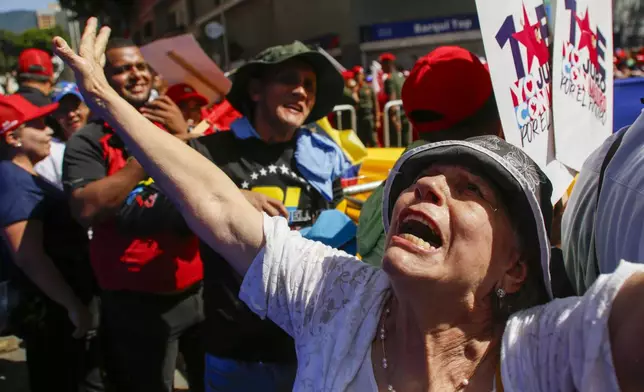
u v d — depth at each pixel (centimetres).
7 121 263
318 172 237
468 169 122
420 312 123
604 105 206
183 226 239
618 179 128
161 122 231
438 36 1750
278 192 233
